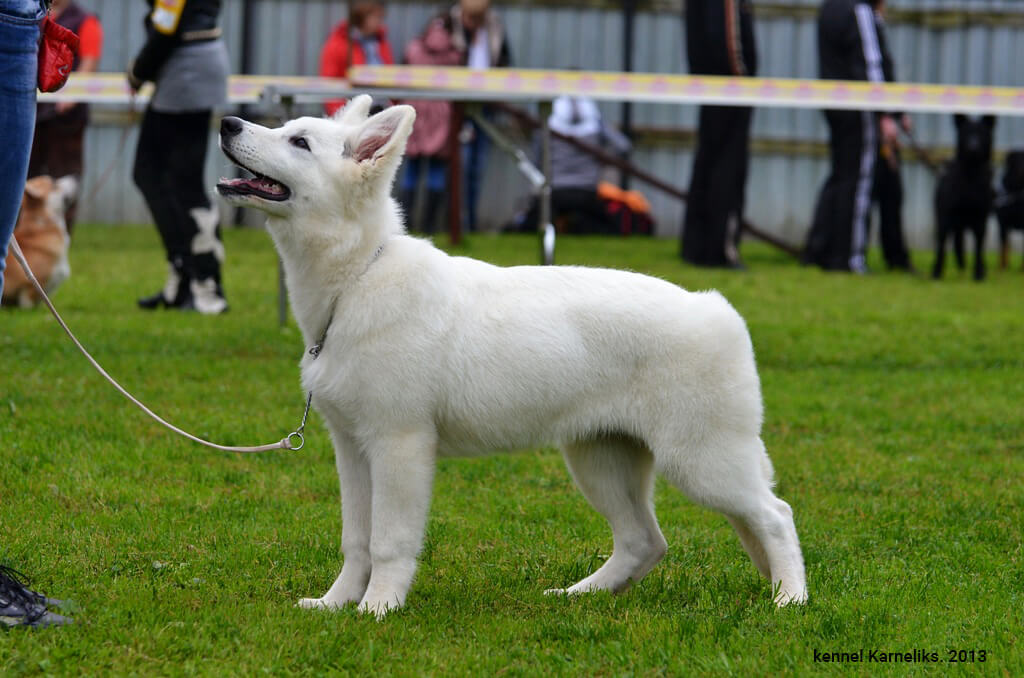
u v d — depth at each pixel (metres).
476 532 5.94
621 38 21.56
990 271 18.09
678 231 21.77
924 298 14.16
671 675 4.11
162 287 12.71
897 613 4.74
